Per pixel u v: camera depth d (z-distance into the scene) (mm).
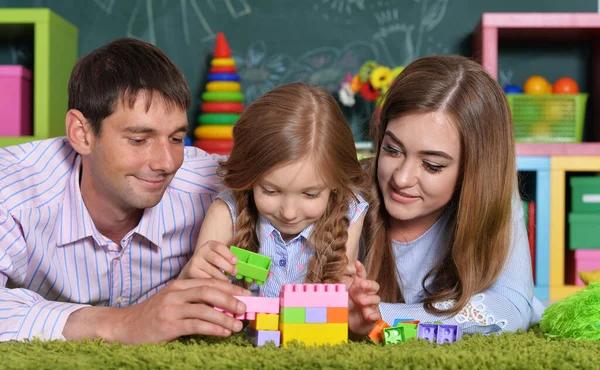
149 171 1045
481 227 1128
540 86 2729
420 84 1107
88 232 1204
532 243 2613
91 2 2963
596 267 2600
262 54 2971
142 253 1269
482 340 869
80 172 1207
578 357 723
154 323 856
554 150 2592
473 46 2945
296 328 833
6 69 2666
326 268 1093
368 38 2965
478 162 1114
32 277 1230
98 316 904
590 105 2959
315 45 2973
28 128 2777
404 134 1100
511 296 1129
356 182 1181
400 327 895
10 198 1140
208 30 2969
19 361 703
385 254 1250
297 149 994
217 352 738
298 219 1053
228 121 2688
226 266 918
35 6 2953
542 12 2951
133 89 1009
